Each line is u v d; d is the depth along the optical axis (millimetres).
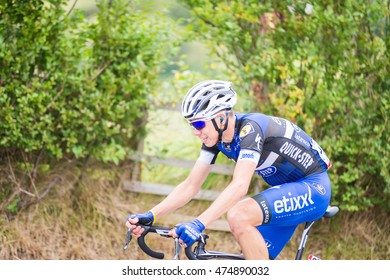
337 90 16922
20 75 15445
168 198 10680
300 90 16703
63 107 15945
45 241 16062
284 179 11148
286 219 10430
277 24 16984
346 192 17422
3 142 15266
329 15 16641
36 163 16188
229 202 9633
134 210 17250
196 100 9789
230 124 10180
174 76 17062
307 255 17641
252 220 9969
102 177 17281
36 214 16312
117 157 16734
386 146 17297
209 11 16828
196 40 17219
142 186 17500
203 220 9398
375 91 17438
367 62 17266
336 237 17984
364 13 17234
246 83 16922
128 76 16500
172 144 18328
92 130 16203
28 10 15266
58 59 15672
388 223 18359
